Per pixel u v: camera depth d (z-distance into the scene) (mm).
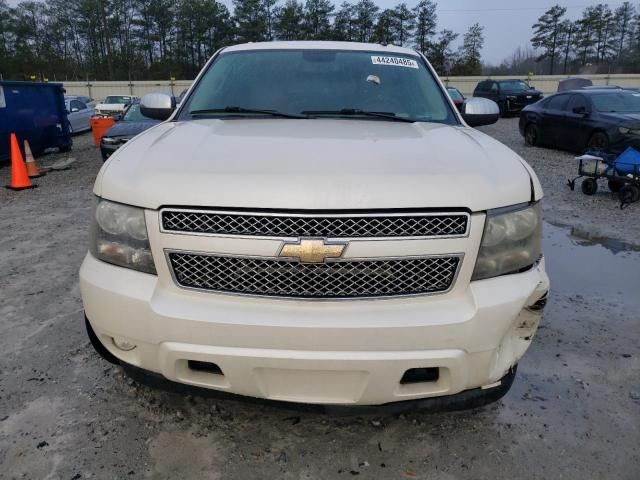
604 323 3551
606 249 5215
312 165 1959
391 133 2545
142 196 1939
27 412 2492
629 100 11469
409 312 1873
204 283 1920
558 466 2209
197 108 3082
